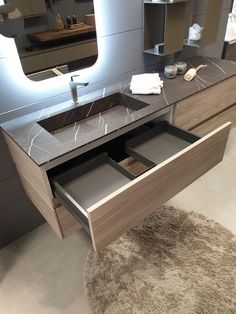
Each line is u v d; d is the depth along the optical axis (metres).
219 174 2.20
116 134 1.38
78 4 1.44
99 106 1.68
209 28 1.92
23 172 1.48
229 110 2.15
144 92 1.65
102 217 1.06
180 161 1.28
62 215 1.38
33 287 1.53
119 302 1.41
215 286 1.44
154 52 1.85
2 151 1.51
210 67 2.05
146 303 1.40
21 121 1.46
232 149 2.46
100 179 1.37
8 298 1.49
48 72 1.51
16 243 1.79
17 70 1.39
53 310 1.42
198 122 1.89
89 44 1.59
